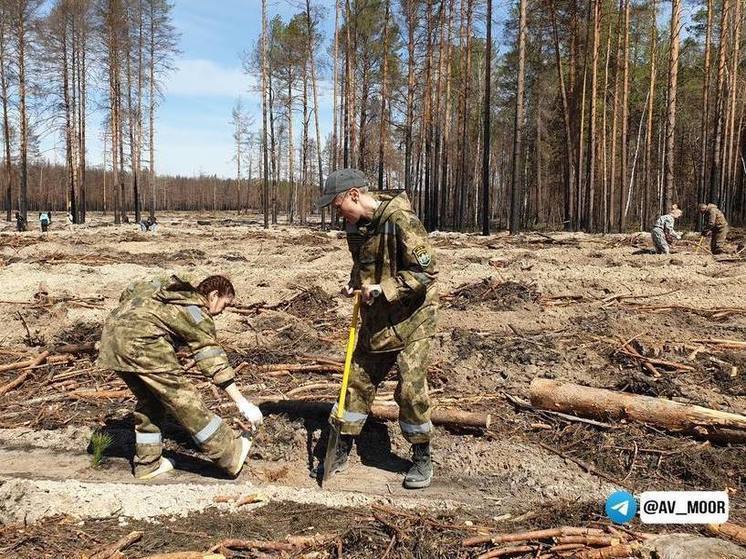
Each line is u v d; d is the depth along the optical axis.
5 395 5.98
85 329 7.62
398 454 4.88
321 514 3.99
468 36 30.95
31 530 3.77
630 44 35.59
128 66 39.25
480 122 46.81
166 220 53.91
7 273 12.34
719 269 12.70
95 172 90.50
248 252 18.05
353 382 4.34
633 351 6.76
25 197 32.12
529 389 5.36
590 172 28.84
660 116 39.66
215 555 3.41
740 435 4.61
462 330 7.51
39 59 34.75
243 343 7.48
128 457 4.81
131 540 3.63
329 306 9.27
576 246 19.12
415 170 41.28
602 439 4.83
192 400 4.26
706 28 31.08
